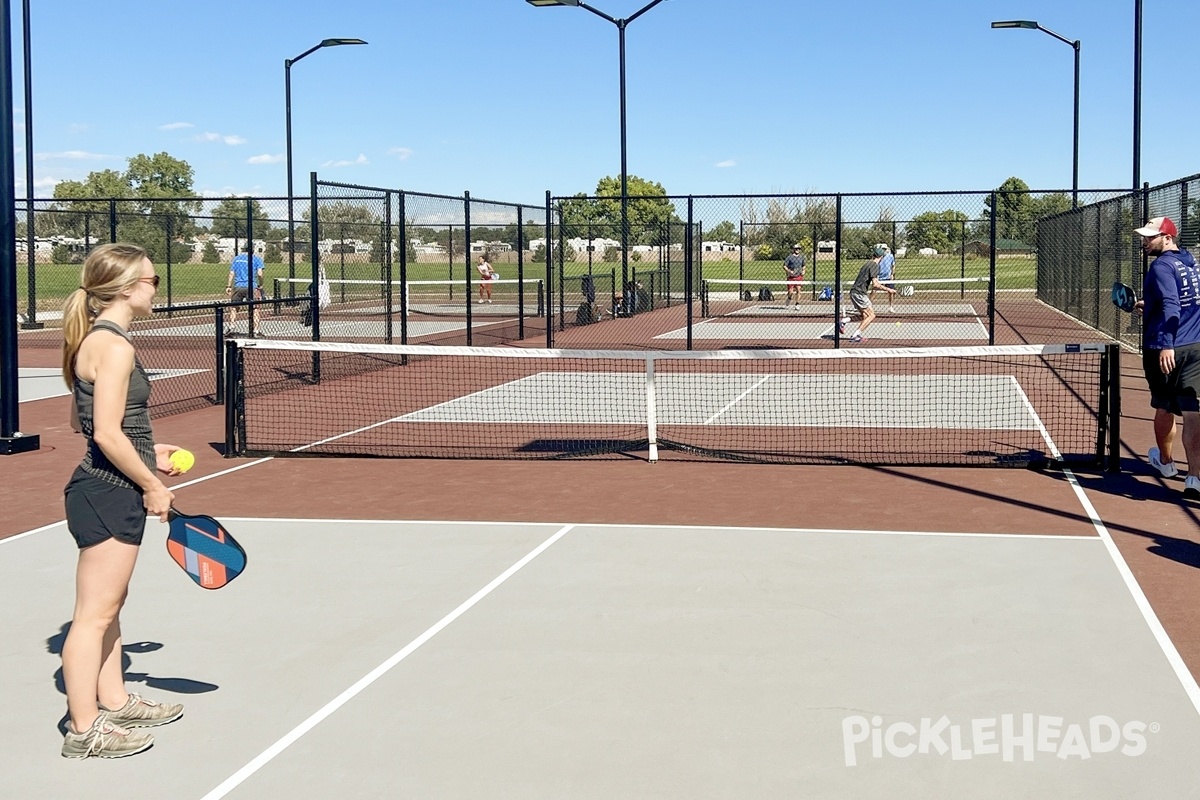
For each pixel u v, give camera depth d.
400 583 6.74
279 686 5.18
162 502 4.54
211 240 34.94
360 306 32.41
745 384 16.97
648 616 6.07
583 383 17.34
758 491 9.30
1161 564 6.98
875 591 6.47
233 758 4.47
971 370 18.62
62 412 14.67
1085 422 13.03
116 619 4.74
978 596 6.35
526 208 24.55
